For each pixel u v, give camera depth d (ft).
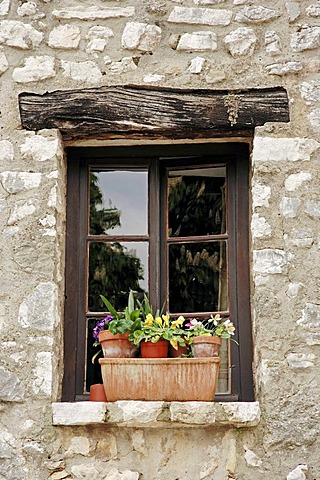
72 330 14.43
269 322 13.53
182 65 14.74
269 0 14.98
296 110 14.44
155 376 12.93
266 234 13.91
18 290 13.83
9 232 14.07
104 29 14.96
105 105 14.40
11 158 14.39
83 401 13.87
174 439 13.21
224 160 15.05
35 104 14.51
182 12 14.97
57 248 14.17
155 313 14.56
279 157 14.20
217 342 13.29
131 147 15.11
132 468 13.14
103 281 14.97
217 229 15.05
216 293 14.78
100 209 15.23
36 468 13.09
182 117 14.34
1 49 14.92
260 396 13.37
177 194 15.26
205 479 13.05
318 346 13.42
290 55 14.73
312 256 13.80
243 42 14.80
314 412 13.12
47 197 14.19
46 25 15.01
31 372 13.44
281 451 13.02
